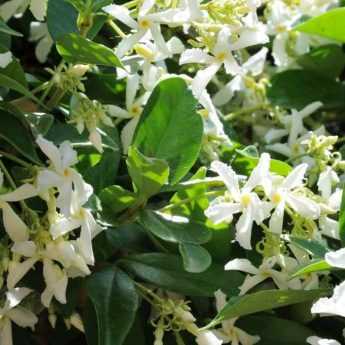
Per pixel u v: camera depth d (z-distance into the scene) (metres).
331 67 0.47
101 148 0.34
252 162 0.38
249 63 0.42
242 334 0.36
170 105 0.35
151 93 0.35
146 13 0.35
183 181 0.36
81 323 0.35
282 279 0.35
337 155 0.40
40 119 0.34
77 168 0.35
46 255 0.32
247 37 0.36
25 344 0.37
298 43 0.45
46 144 0.32
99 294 0.34
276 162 0.37
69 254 0.32
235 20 0.35
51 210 0.32
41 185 0.32
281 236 0.35
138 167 0.33
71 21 0.36
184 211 0.35
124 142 0.38
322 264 0.33
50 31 0.36
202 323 0.36
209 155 0.38
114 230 0.36
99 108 0.35
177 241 0.34
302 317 0.37
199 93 0.36
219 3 0.35
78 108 0.34
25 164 0.33
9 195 0.32
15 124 0.34
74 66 0.35
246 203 0.34
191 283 0.35
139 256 0.35
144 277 0.35
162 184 0.34
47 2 0.36
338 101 0.47
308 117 0.47
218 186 0.37
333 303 0.32
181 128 0.35
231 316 0.34
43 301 0.33
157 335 0.34
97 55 0.34
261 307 0.34
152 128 0.35
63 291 0.32
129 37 0.35
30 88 0.38
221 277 0.35
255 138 0.46
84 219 0.33
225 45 0.35
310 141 0.39
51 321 0.35
